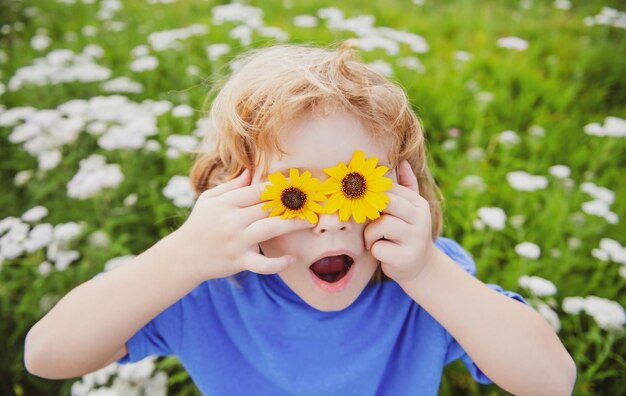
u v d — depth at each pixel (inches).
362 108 17.2
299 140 16.6
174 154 47.8
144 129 49.0
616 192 51.4
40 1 94.7
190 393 33.5
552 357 18.3
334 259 18.4
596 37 88.3
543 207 48.9
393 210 16.7
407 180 19.3
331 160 16.6
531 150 55.5
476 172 49.0
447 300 17.9
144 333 20.2
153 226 45.8
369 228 16.9
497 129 58.5
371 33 71.1
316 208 16.2
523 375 18.0
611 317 32.2
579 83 71.5
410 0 103.4
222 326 20.8
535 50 79.0
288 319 20.0
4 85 66.9
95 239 39.6
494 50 82.4
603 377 34.3
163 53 72.6
